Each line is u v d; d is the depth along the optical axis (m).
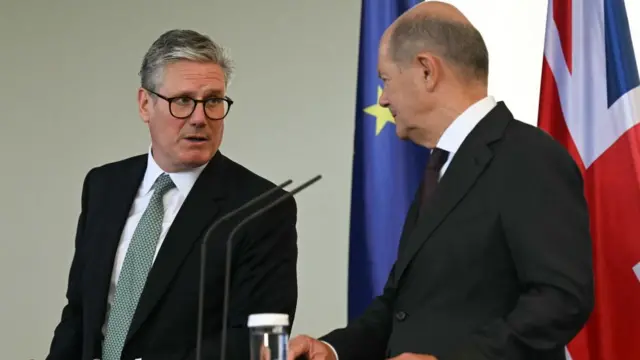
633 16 5.17
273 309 3.44
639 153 4.29
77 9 5.74
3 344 5.47
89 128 5.65
